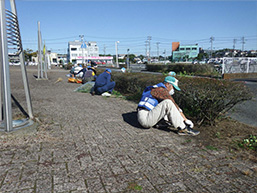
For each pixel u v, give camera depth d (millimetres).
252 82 14703
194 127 4586
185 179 2652
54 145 3559
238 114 5926
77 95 8656
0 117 4645
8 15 3924
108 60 99750
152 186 2488
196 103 4617
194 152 3406
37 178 2572
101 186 2455
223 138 4008
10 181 2494
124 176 2676
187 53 115812
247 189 2475
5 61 3865
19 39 4488
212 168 2926
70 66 34812
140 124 4402
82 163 2969
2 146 3434
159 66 31469
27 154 3189
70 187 2418
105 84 8430
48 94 8844
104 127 4566
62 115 5457
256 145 3639
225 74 19734
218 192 2408
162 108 4062
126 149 3469
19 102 7008
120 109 6305
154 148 3531
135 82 8102
